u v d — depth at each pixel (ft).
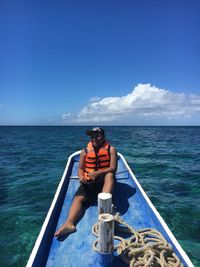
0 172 39.40
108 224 9.52
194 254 16.53
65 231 12.48
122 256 10.32
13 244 17.78
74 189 18.40
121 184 19.08
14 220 21.38
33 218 21.75
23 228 20.01
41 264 10.60
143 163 47.29
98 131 15.78
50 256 11.10
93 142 16.06
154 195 27.71
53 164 46.24
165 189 30.09
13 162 48.70
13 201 25.96
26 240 18.28
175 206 24.35
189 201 25.82
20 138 126.21
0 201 25.94
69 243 11.93
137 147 77.20
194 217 21.90
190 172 39.50
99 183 15.11
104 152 15.71
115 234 12.26
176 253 10.69
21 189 30.01
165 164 46.32
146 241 11.34
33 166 44.32
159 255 10.27
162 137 136.67
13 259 16.16
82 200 14.53
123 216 14.40
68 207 15.69
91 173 15.02
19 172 39.29
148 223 13.71
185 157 55.62
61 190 17.06
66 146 81.10
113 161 15.75
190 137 139.64
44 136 147.43
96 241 11.27
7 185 31.73
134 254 10.12
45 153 62.18
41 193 28.48
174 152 64.49
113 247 10.09
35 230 19.71
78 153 25.80
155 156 56.90
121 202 16.08
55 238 12.32
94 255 11.08
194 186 31.40
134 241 11.60
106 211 11.38
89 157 15.78
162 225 12.19
